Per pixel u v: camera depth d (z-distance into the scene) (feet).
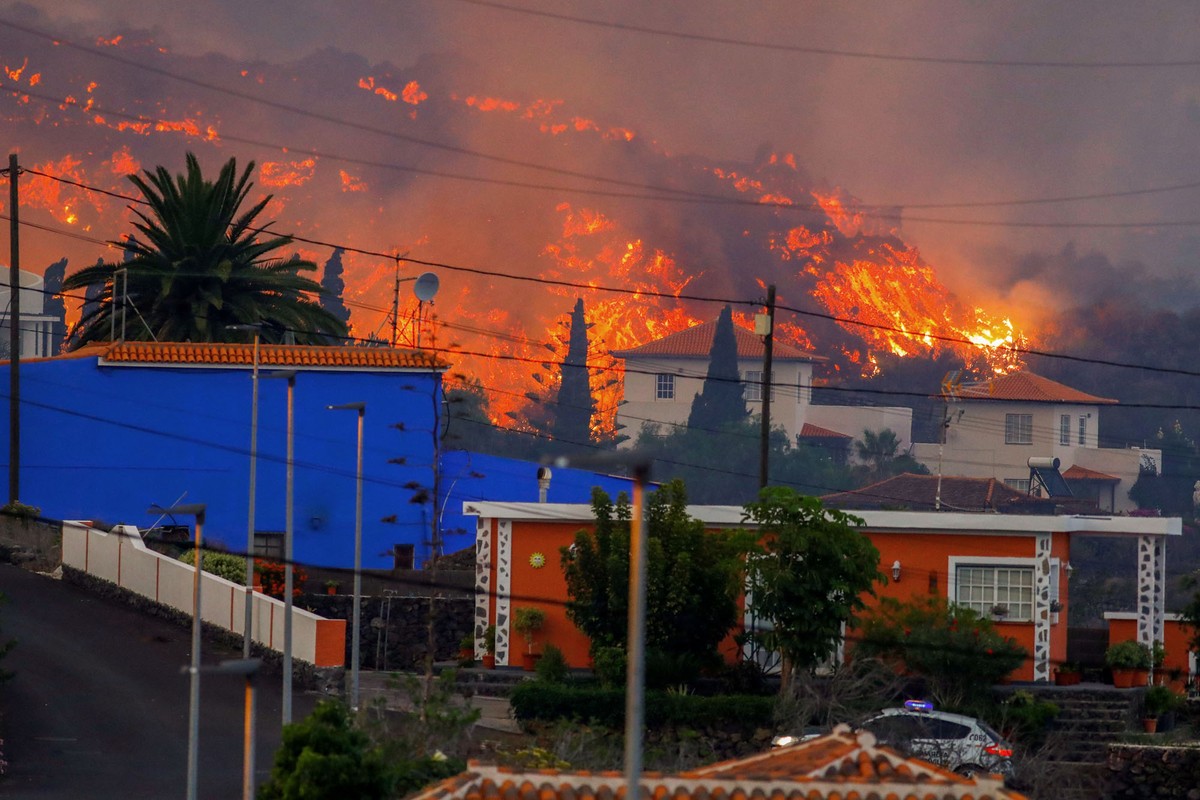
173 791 285.84
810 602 346.95
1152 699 384.27
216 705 351.46
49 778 292.20
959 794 188.96
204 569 417.69
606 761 300.61
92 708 341.62
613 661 354.95
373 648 421.59
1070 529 388.98
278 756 224.94
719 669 370.53
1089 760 352.90
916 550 391.86
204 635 402.72
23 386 517.14
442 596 428.56
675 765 315.58
